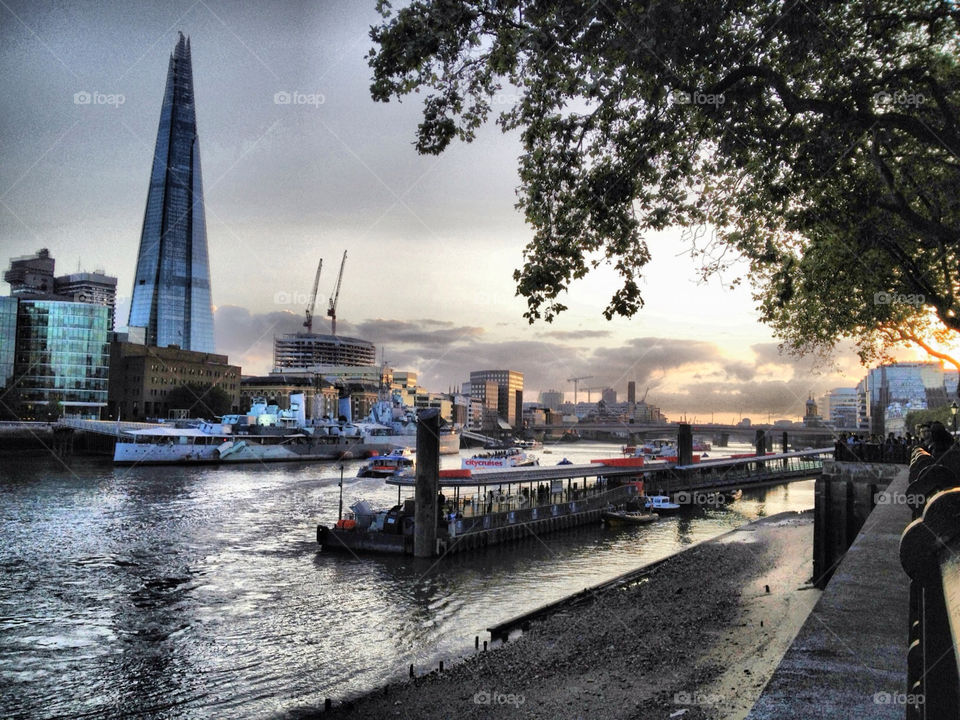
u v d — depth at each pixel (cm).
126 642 3275
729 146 1160
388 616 3756
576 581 4628
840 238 1371
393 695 2539
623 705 2122
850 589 673
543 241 1212
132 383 19250
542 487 8112
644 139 1163
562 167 1181
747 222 1253
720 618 3020
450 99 1120
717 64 1093
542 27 1014
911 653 333
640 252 1236
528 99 1131
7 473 10644
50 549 5222
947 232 1127
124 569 4678
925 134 1077
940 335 2694
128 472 11462
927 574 317
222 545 5531
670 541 6281
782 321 2614
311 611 3828
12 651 3127
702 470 11500
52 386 16450
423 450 5316
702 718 1930
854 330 2764
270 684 2780
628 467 9194
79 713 2531
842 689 375
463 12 1022
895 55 1138
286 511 7362
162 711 2550
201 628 3500
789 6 1049
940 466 482
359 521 5688
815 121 1139
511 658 2750
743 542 4866
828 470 3456
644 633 2875
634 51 1022
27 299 17162
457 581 4566
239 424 16025
